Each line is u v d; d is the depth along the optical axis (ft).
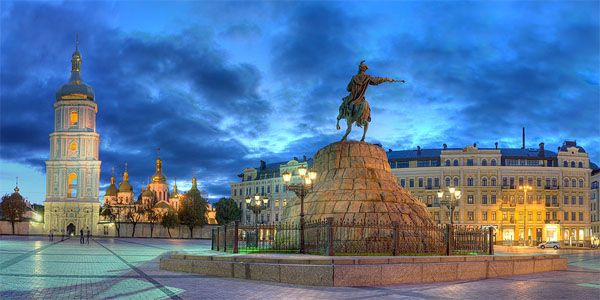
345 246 95.76
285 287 65.87
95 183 468.75
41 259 116.16
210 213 550.36
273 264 71.67
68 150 469.98
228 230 103.76
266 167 475.72
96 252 154.61
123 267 94.79
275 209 435.94
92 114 482.69
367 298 57.82
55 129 475.72
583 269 103.96
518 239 365.40
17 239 301.02
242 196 473.26
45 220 458.50
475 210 368.27
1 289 62.08
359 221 98.73
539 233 368.07
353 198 104.47
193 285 66.90
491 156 373.81
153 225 447.83
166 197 627.46
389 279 70.69
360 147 114.42
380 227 89.76
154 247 198.80
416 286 68.64
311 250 94.17
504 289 67.36
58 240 302.45
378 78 120.47
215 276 77.71
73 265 99.14
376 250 95.40
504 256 86.69
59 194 463.83
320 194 109.09
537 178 373.61
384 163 116.06
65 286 65.10
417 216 104.47
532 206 369.71
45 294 58.23
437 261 76.54
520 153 386.32
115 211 496.23
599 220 401.29
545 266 96.07
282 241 107.04
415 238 97.96
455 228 99.91
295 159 444.14
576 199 376.07
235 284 68.23
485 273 82.17
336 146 115.44
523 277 83.92
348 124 119.85
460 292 63.67
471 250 98.02
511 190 369.71
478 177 371.15
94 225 461.78
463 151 375.86
